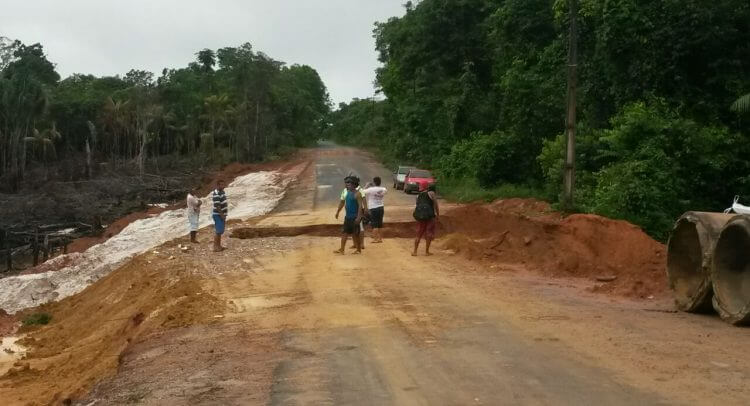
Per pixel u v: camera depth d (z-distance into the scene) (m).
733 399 5.65
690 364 6.79
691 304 9.45
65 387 9.95
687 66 23.41
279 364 7.28
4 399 10.11
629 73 24.14
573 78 18.66
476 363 6.99
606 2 23.81
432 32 53.47
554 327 8.62
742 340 7.84
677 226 9.95
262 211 30.98
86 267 24.48
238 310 10.67
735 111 21.22
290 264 15.31
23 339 16.61
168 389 6.73
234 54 94.19
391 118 72.38
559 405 5.57
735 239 8.98
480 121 46.00
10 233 35.31
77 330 16.12
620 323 8.84
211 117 82.62
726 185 20.56
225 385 6.63
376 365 7.07
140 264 18.02
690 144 20.16
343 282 12.60
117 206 46.22
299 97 114.62
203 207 36.12
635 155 20.03
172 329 9.87
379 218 18.00
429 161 53.88
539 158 28.47
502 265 14.41
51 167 66.19
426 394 6.02
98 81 97.62
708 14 22.52
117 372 8.21
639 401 5.63
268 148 85.25
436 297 10.91
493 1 51.47
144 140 71.88
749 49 22.89
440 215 20.12
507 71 37.62
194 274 14.55
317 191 40.84
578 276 12.97
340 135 141.00
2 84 58.31
